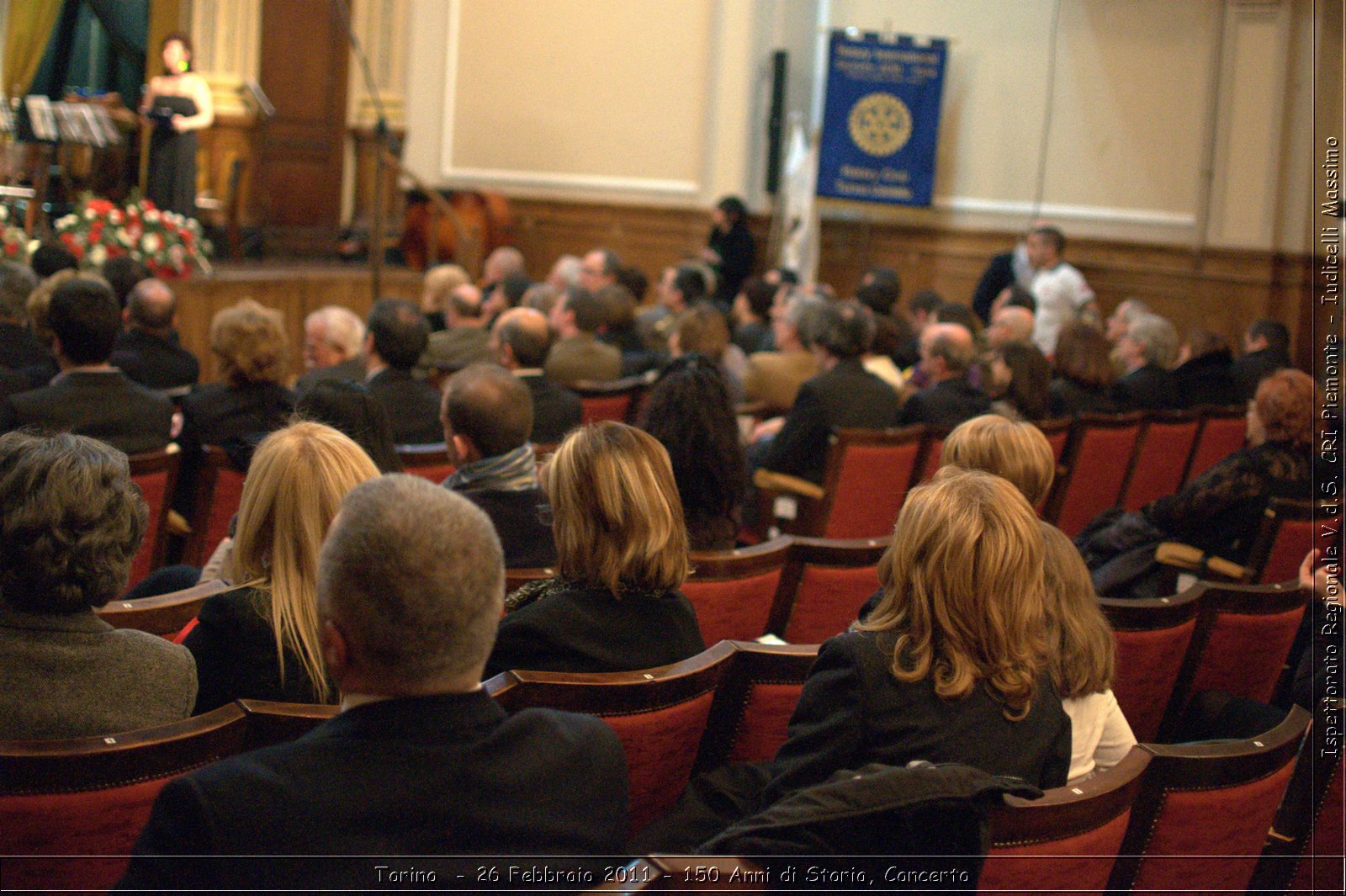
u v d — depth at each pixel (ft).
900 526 6.07
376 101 31.89
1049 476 9.02
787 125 36.99
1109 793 5.31
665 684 6.47
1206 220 31.78
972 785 4.81
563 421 15.34
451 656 4.59
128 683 6.03
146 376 16.20
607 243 40.27
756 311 25.68
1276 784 6.24
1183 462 17.89
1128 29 32.32
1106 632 6.91
